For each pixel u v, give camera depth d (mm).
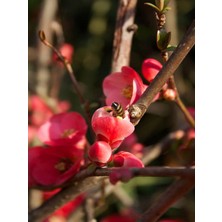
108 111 526
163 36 546
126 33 660
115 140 524
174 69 525
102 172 529
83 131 604
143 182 1062
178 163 727
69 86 1298
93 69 1436
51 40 983
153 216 549
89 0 1510
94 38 1446
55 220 730
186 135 684
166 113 1215
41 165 605
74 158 607
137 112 524
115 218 766
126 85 586
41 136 615
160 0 546
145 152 777
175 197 543
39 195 753
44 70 1011
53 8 989
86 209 710
